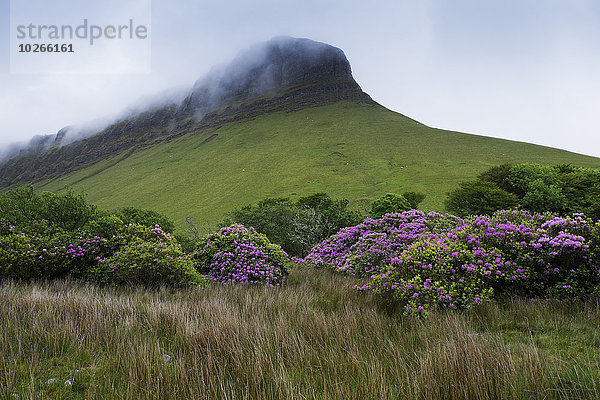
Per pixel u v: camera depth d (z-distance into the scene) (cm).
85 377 339
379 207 2847
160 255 870
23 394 286
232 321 464
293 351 379
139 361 339
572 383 308
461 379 303
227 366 355
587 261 620
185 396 292
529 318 538
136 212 2616
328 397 290
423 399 292
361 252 1092
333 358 364
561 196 3238
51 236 1026
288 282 990
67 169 18375
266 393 301
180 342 427
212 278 977
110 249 972
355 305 616
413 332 454
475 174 6800
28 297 576
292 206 3962
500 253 685
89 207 1559
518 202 3472
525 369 321
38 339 413
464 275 648
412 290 615
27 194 1542
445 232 960
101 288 819
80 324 462
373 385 290
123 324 467
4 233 1147
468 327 485
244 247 1062
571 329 480
